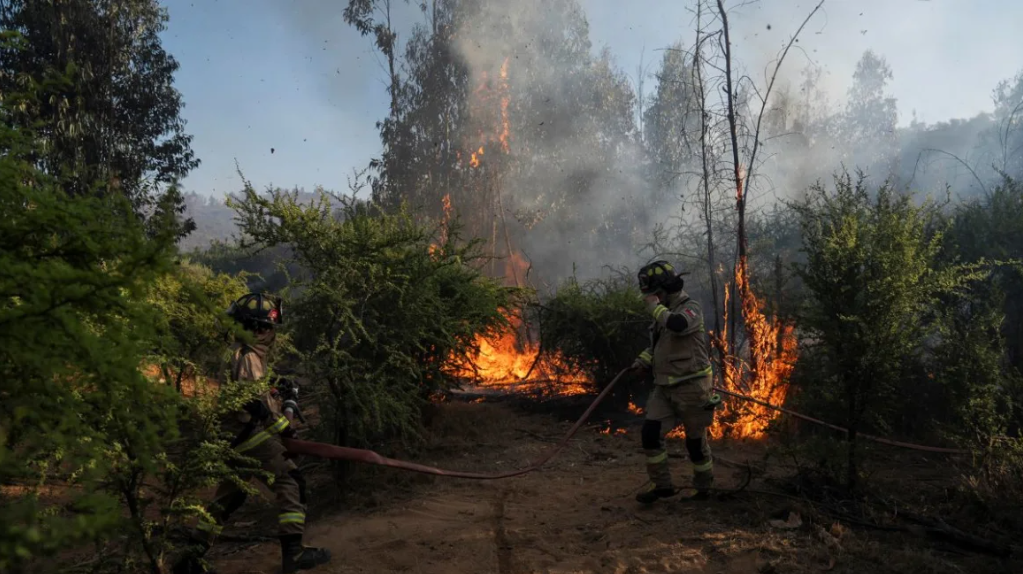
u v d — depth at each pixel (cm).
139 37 2547
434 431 934
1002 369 664
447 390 935
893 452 745
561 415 1117
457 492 672
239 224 650
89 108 2283
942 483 632
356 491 666
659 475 601
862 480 597
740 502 590
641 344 1149
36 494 236
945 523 512
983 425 590
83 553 424
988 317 638
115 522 190
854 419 599
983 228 838
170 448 391
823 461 597
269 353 546
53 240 213
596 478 716
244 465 455
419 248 741
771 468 700
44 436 211
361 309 671
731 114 948
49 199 201
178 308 585
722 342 907
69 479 263
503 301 959
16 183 208
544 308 1197
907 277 579
